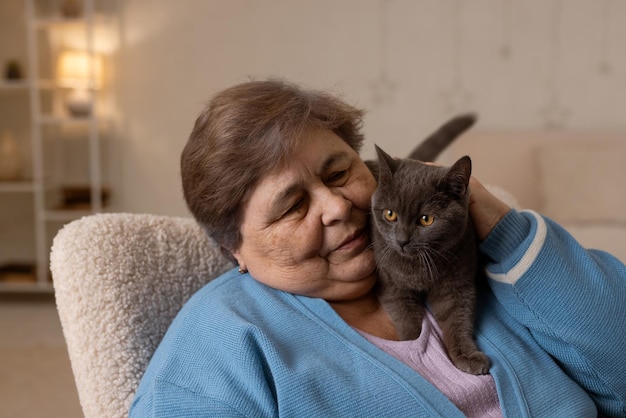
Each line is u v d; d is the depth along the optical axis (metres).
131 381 1.07
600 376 1.02
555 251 1.03
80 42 3.65
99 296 1.08
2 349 2.85
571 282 1.02
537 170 3.30
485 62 3.59
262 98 1.02
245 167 1.00
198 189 1.04
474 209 1.08
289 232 1.01
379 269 1.09
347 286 1.07
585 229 2.97
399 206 1.04
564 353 1.03
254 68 3.60
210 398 0.90
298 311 1.03
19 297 3.64
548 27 3.55
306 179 1.02
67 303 1.08
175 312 1.16
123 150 3.67
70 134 3.70
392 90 3.61
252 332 0.94
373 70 3.60
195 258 1.21
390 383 0.93
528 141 3.36
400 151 3.65
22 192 3.76
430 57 3.59
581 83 3.58
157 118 3.64
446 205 1.03
